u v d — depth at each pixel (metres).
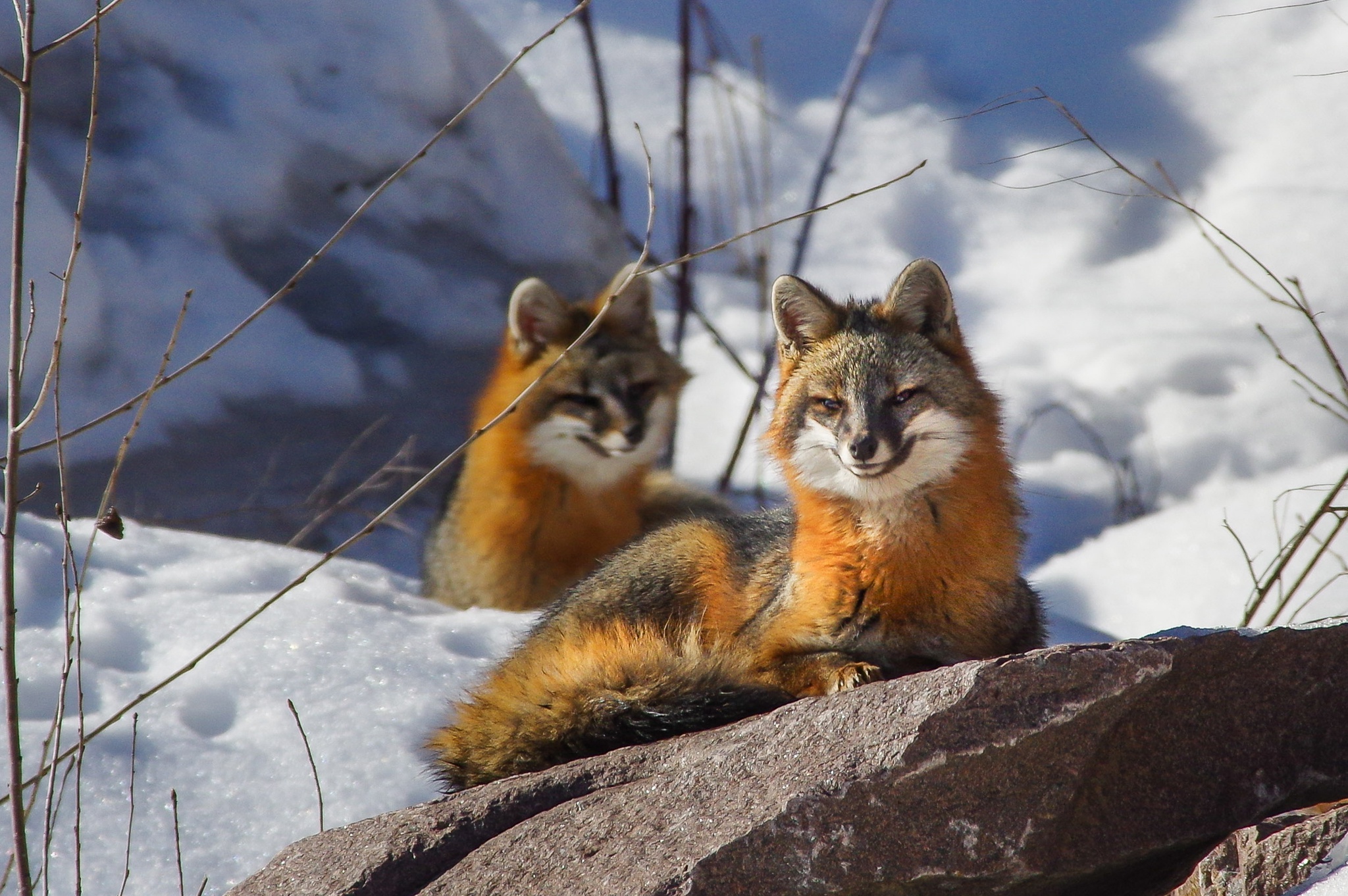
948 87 22.28
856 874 4.68
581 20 17.92
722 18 23.39
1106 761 5.02
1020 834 4.82
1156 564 12.11
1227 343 17.00
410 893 5.18
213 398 14.24
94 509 13.00
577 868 4.86
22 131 5.56
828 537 6.99
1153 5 22.20
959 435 7.00
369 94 16.84
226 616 8.46
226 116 15.92
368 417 15.12
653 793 5.12
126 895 6.02
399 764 7.03
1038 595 8.19
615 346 12.22
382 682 7.82
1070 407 16.61
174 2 16.23
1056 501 15.28
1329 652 5.24
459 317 16.31
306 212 16.16
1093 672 4.88
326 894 5.17
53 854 6.16
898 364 7.11
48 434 13.10
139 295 14.33
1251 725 5.20
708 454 16.73
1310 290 17.52
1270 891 4.43
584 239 17.70
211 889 6.13
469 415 15.70
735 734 5.41
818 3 23.61
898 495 6.82
